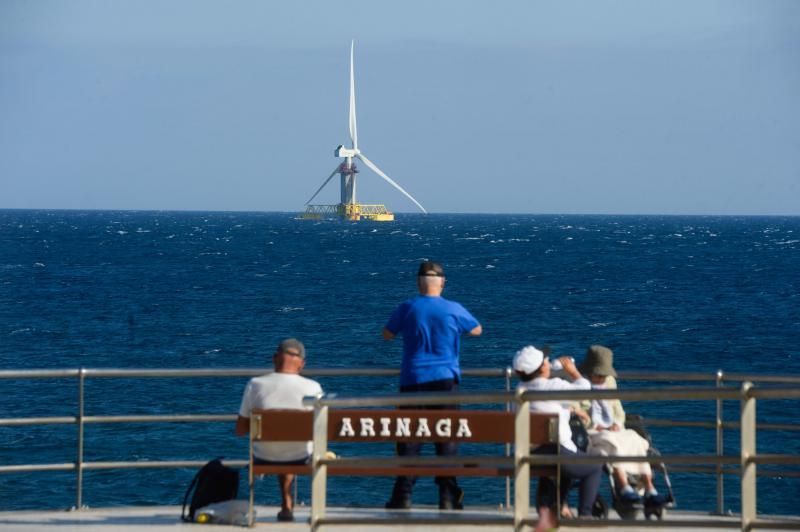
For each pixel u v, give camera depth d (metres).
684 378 32.75
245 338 179.62
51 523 29.70
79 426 32.66
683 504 64.94
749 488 23.80
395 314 31.75
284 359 29.38
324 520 25.62
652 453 33.03
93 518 30.47
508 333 186.38
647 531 28.12
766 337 182.88
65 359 158.00
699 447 80.31
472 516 30.30
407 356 31.53
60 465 32.62
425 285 31.94
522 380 30.33
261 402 28.81
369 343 172.88
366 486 68.31
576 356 161.50
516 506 24.73
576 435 30.08
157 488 73.69
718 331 191.00
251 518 28.66
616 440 31.64
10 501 70.62
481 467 27.03
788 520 31.16
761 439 83.88
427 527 27.81
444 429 26.38
